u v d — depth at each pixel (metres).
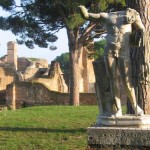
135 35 7.43
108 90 7.57
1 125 13.71
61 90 42.47
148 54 7.79
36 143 10.03
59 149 9.28
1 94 37.81
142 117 7.30
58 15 29.25
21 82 35.38
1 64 45.59
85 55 51.91
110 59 7.33
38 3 28.02
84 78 51.91
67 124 13.73
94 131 7.24
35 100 35.00
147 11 11.60
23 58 58.97
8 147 9.56
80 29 30.11
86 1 25.22
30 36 30.64
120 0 25.64
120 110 7.46
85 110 20.09
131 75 7.43
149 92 11.23
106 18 7.48
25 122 14.56
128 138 7.08
